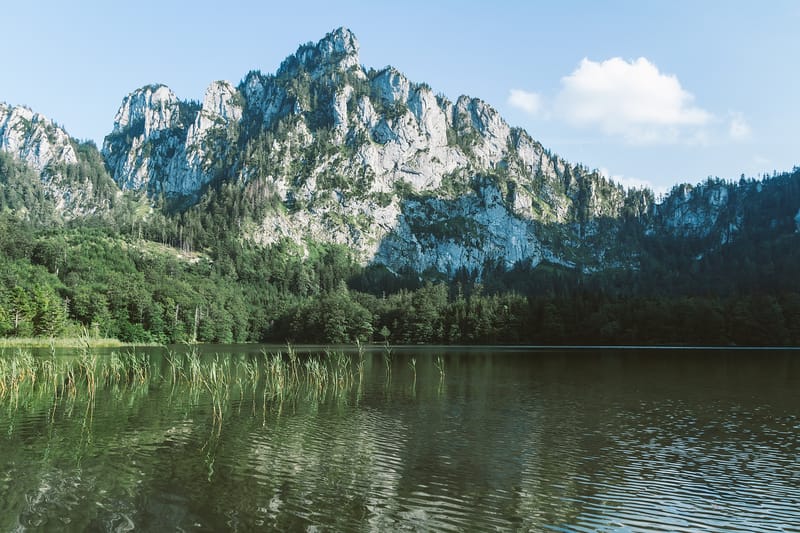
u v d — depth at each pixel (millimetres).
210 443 37656
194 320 192000
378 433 41312
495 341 198875
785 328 170625
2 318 137250
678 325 183750
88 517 24234
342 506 25688
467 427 43844
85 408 50938
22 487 28094
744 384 73000
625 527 23656
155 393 60656
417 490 28047
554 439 39688
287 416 48156
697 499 27141
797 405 55656
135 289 181250
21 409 50188
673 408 53562
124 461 32969
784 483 29703
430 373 87750
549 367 100312
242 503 25953
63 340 140375
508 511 25281
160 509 25172
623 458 34656
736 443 38875
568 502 26562
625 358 123312
